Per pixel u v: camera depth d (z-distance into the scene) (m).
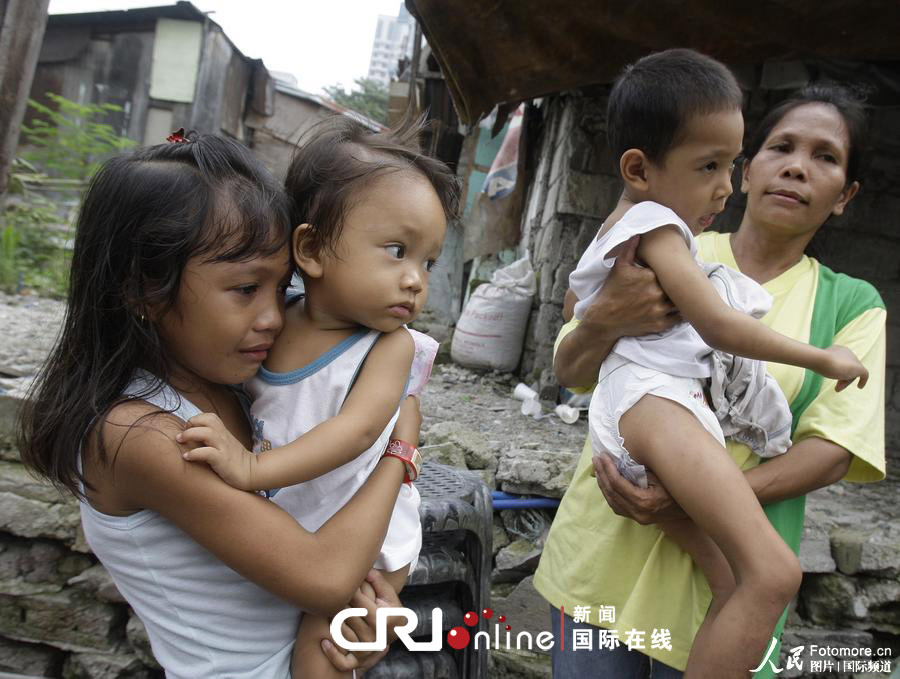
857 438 1.53
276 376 1.18
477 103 3.62
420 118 1.35
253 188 1.06
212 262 1.02
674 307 1.51
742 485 1.35
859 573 2.64
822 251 4.07
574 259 4.69
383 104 20.91
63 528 2.57
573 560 1.76
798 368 1.62
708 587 1.54
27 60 4.57
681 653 1.55
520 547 2.78
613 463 1.51
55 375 1.12
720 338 1.38
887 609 2.64
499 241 6.20
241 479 1.03
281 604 1.20
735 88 1.43
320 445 1.06
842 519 2.81
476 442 3.02
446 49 3.36
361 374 1.14
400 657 1.71
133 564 1.13
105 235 1.05
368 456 1.20
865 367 1.50
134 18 10.41
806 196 1.62
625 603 1.65
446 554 1.80
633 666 1.70
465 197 6.29
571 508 1.82
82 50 10.58
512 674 2.68
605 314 1.54
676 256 1.42
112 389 1.08
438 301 6.30
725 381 1.51
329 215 1.12
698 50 3.21
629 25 3.17
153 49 10.55
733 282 1.57
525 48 3.33
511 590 2.78
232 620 1.16
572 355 1.72
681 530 1.50
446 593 1.86
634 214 1.46
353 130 1.22
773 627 1.29
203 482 1.03
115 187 1.05
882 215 4.05
